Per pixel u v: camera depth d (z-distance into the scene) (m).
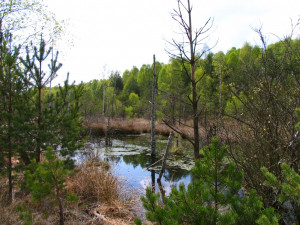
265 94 3.69
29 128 4.21
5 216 3.59
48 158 3.24
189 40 4.26
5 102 4.45
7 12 8.29
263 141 3.73
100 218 4.52
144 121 23.36
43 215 3.81
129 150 13.49
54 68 4.72
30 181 3.20
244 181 4.52
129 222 4.57
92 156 9.45
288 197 2.31
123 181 6.78
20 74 4.45
